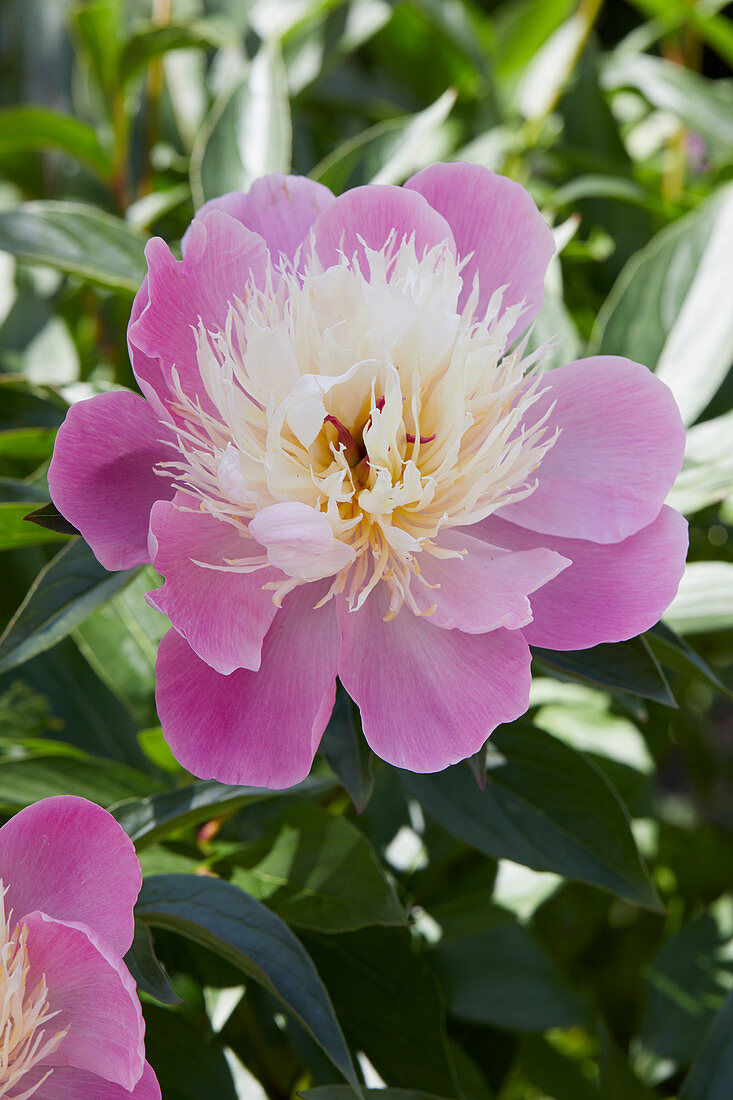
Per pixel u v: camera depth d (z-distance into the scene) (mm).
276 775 674
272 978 687
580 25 1121
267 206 734
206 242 699
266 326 692
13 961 653
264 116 841
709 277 845
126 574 704
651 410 701
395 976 786
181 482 695
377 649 691
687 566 830
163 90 1221
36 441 800
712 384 835
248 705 682
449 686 684
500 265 723
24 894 664
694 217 851
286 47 1099
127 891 662
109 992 653
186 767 672
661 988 910
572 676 696
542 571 679
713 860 1167
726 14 1789
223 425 694
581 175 1087
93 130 1012
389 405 685
